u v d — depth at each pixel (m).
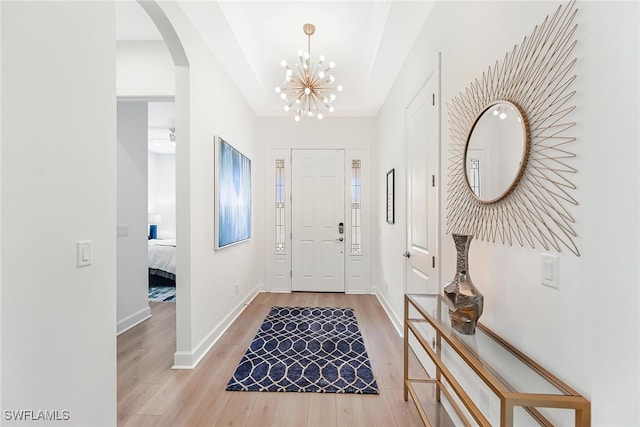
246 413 1.76
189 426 1.64
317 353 2.51
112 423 1.36
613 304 0.79
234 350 2.57
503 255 1.27
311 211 4.58
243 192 3.73
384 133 3.92
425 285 2.30
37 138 1.03
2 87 0.92
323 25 2.65
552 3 0.97
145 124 3.39
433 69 2.11
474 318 1.29
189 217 2.31
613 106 0.78
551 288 0.98
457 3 1.72
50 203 1.08
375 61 2.88
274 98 4.18
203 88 2.55
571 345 0.90
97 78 1.28
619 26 0.76
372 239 4.53
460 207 1.69
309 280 4.59
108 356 1.34
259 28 2.71
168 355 2.47
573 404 0.83
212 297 2.74
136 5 2.33
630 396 0.77
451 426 1.61
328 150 4.57
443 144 1.95
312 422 1.68
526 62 1.11
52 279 1.08
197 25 2.35
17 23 0.96
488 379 0.94
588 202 0.84
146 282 3.40
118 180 3.00
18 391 0.98
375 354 2.50
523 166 1.10
